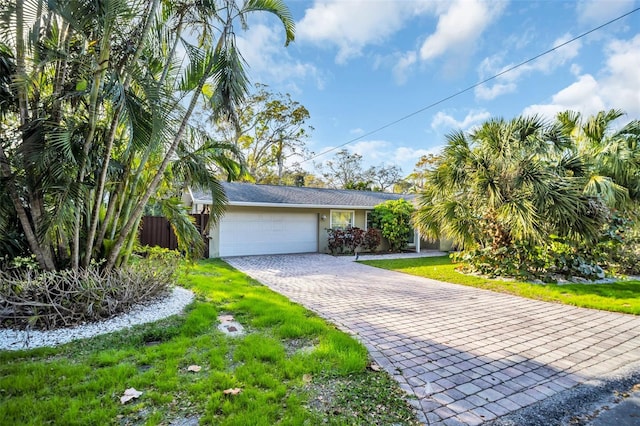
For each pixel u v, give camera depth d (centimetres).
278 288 662
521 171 729
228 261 1066
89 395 234
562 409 243
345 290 647
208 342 340
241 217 1239
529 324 439
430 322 442
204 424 206
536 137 759
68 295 388
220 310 467
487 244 823
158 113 377
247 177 621
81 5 344
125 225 456
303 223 1373
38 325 377
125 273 457
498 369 304
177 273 602
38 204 405
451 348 352
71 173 392
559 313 493
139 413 216
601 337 393
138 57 403
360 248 1405
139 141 377
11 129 413
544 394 262
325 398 242
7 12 345
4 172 390
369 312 487
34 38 362
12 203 397
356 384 266
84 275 405
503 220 753
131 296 442
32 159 362
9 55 389
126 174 482
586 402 253
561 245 760
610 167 864
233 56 461
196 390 244
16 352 307
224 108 467
